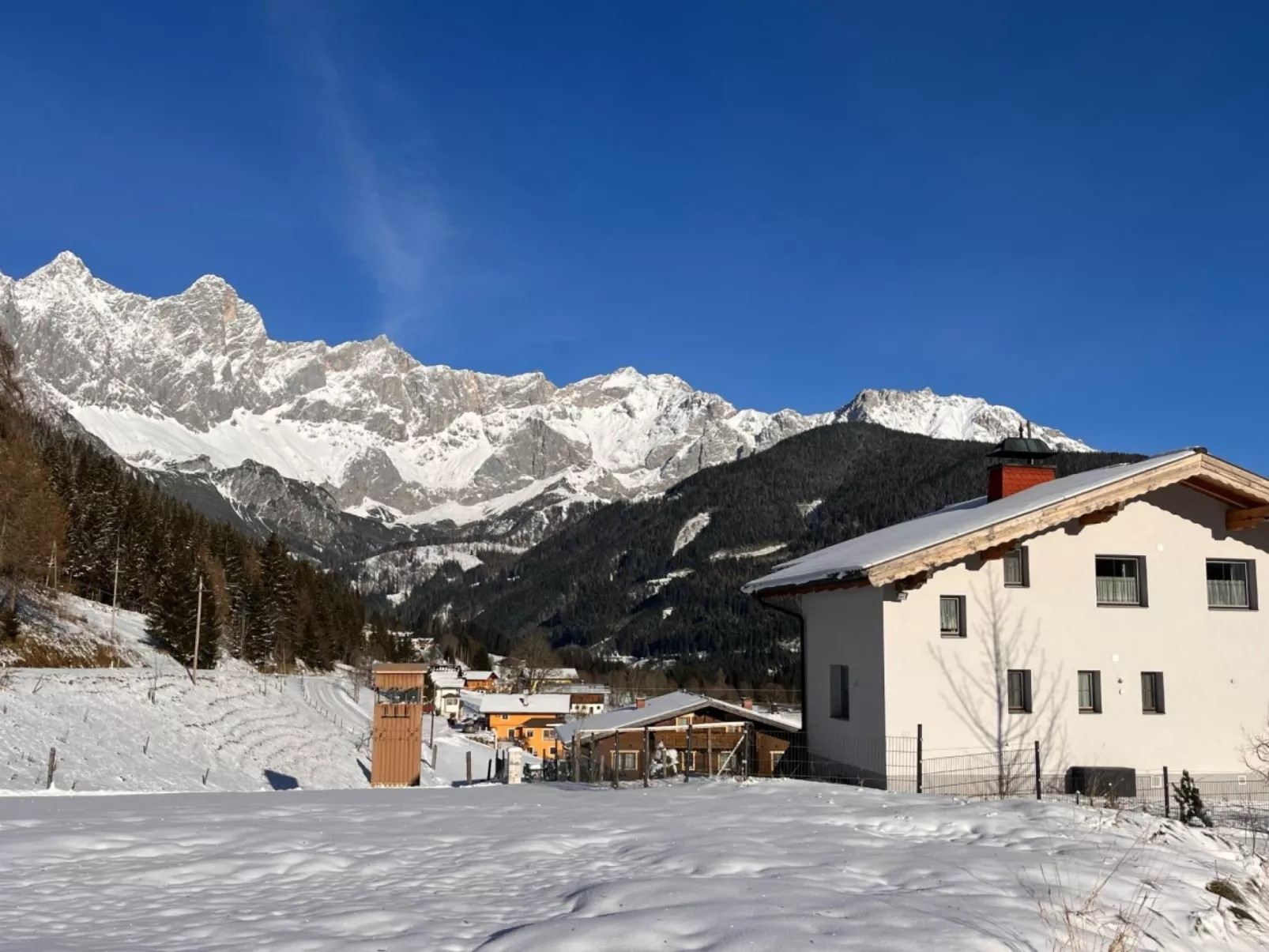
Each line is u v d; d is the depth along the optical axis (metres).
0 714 34.00
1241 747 21.45
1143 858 9.04
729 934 6.21
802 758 24.94
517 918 7.03
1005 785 20.45
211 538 115.81
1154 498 22.05
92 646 61.97
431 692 117.62
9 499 56.09
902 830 10.99
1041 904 7.16
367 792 18.09
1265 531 22.39
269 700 62.69
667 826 11.16
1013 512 20.45
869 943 6.00
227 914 7.20
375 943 6.32
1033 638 21.11
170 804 14.59
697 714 29.47
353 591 164.62
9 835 10.55
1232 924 7.30
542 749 82.50
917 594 20.84
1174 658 21.62
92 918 7.11
